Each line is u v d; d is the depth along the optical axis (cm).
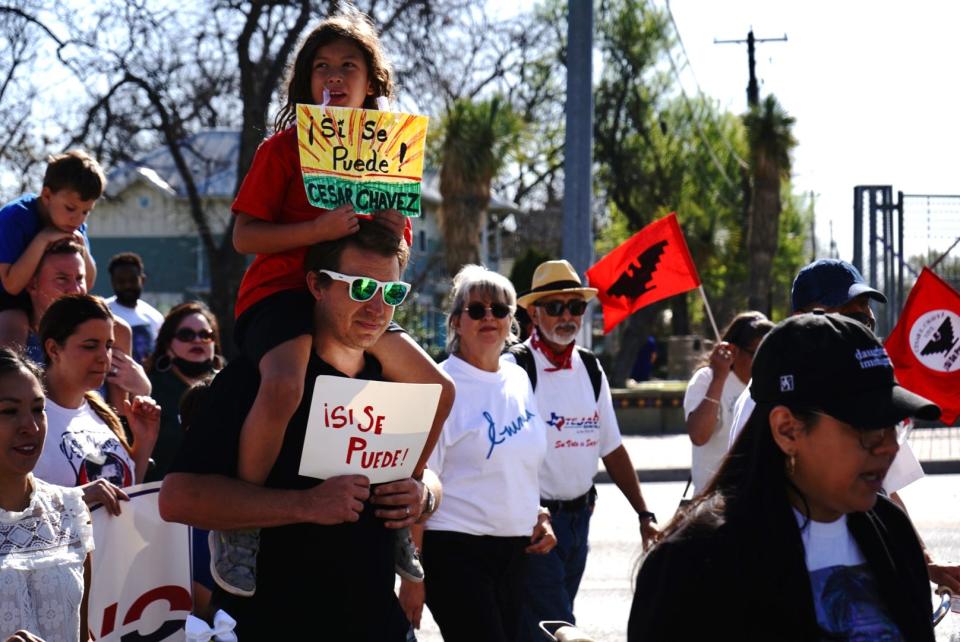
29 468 422
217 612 362
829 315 296
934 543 1022
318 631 366
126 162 2544
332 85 413
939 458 1580
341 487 362
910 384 614
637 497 699
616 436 691
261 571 366
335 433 367
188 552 477
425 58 2391
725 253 3850
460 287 582
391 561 386
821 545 296
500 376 577
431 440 407
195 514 354
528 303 670
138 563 467
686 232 3803
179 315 753
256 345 371
